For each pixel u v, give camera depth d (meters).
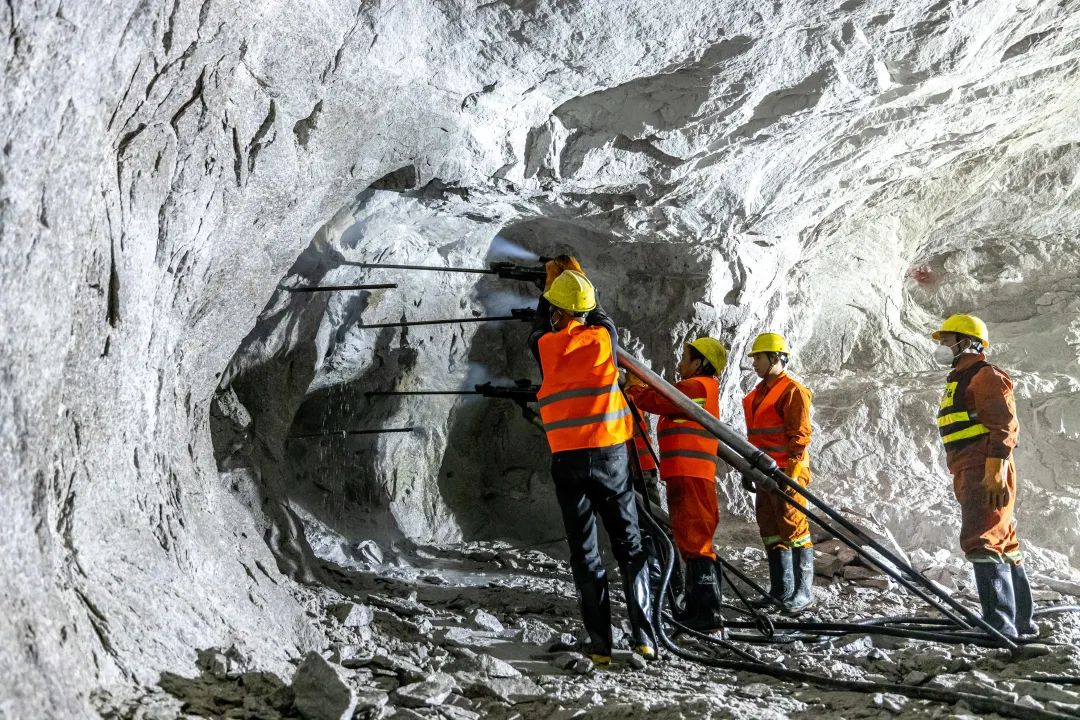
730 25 4.32
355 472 6.59
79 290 2.53
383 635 3.96
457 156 4.75
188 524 3.26
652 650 3.74
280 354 5.55
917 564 6.14
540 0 3.85
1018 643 3.82
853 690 3.35
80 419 2.68
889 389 8.51
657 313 7.09
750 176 6.08
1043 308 9.69
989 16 5.05
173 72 2.70
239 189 3.38
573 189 5.53
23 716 1.94
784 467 5.03
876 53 5.01
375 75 3.78
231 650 2.86
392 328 6.35
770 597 4.55
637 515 4.10
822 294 9.13
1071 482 7.89
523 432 7.35
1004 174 8.96
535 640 4.19
